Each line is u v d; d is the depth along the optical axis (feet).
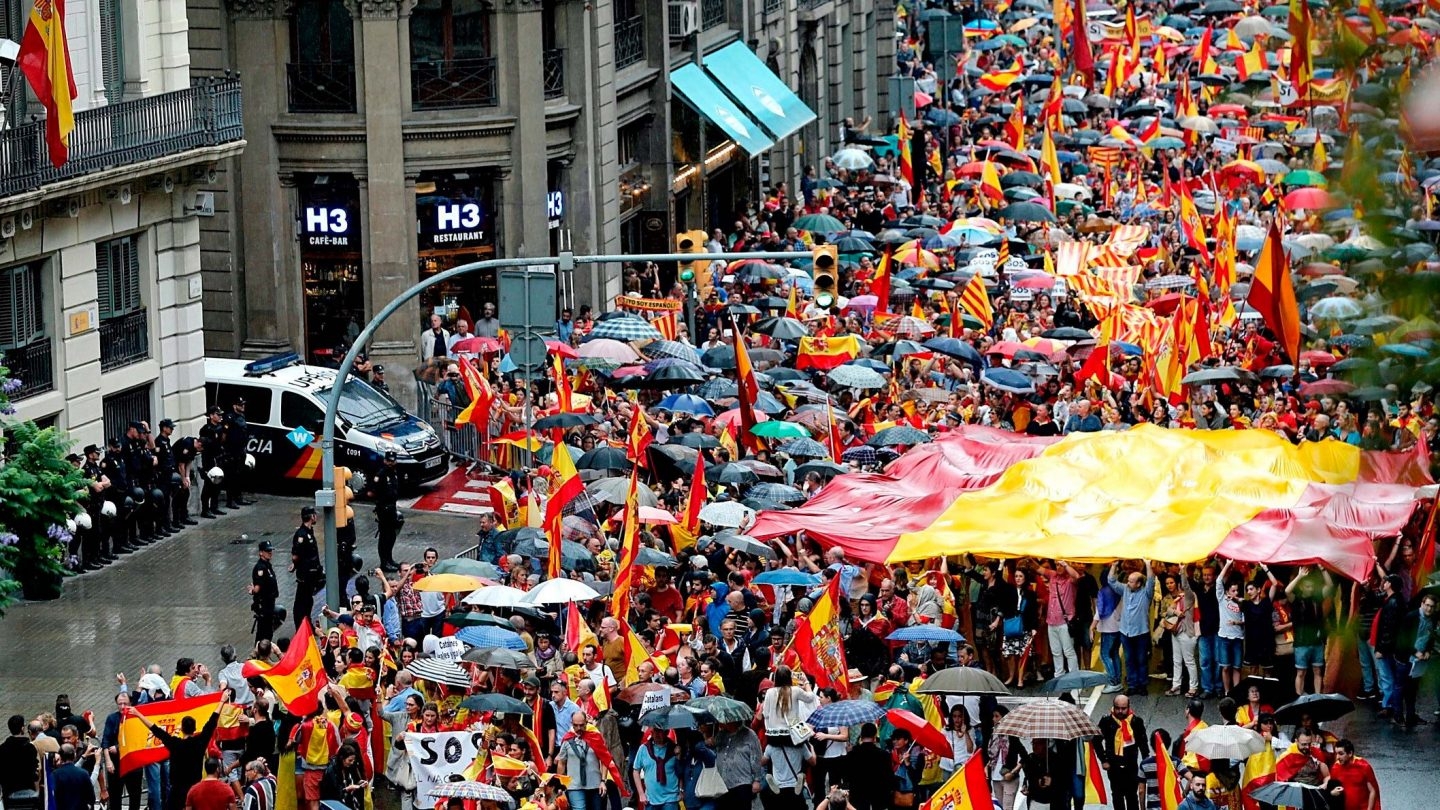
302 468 294.25
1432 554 84.33
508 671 181.47
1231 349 306.76
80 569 262.47
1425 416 81.41
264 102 336.70
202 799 154.20
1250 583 204.23
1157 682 215.31
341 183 341.00
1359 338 73.97
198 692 181.88
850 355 293.02
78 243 275.18
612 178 376.07
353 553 263.08
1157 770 161.17
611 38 373.81
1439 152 71.92
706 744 162.91
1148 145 467.93
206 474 286.46
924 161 465.88
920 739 161.58
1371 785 157.99
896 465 238.27
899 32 624.18
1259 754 163.43
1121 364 303.27
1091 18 634.43
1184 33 636.48
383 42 333.21
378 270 339.16
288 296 343.26
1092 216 400.06
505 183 348.18
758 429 250.16
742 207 460.55
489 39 343.46
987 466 234.17
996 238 373.81
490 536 233.14
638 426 242.17
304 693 171.22
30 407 266.77
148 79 291.79
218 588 256.32
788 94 456.04
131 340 289.53
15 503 208.64
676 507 238.89
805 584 204.64
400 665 190.70
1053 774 163.53
